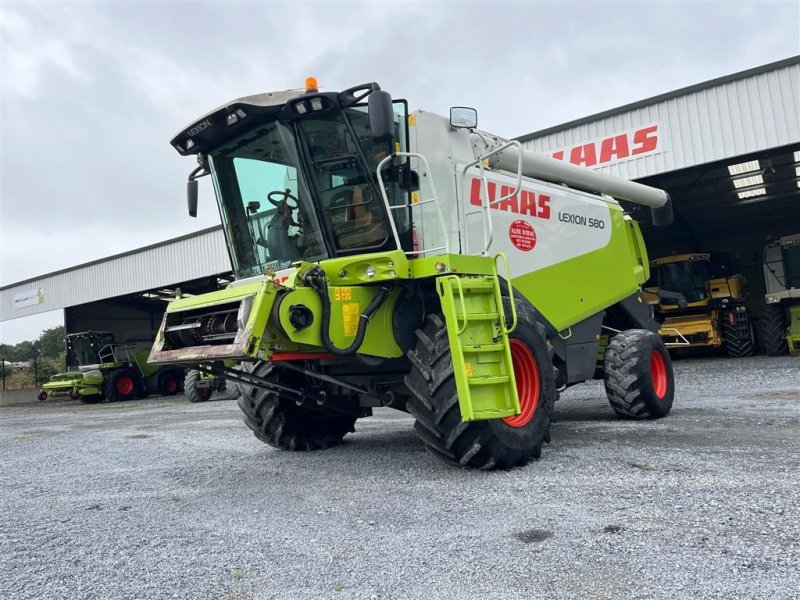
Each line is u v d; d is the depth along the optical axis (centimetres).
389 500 400
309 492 441
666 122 1298
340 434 652
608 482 405
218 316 468
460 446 452
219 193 569
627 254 780
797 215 2256
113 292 2506
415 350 475
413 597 251
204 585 279
